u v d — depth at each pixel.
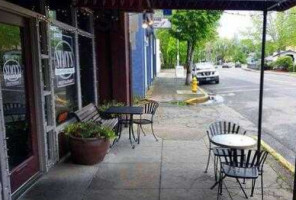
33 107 5.19
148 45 19.73
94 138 5.73
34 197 4.61
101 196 4.68
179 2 6.50
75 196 4.66
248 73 41.66
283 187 5.04
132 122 7.48
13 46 4.72
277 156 6.57
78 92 7.21
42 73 5.45
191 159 6.26
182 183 5.14
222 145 4.73
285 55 46.47
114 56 9.16
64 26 6.33
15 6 4.52
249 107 13.24
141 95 14.84
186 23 19.08
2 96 4.43
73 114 6.62
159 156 6.43
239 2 6.30
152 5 6.57
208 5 6.61
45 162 5.43
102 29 8.93
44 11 5.41
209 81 24.08
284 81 26.30
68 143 6.10
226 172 4.38
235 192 4.84
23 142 5.00
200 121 10.19
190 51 21.84
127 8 5.92
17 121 4.82
